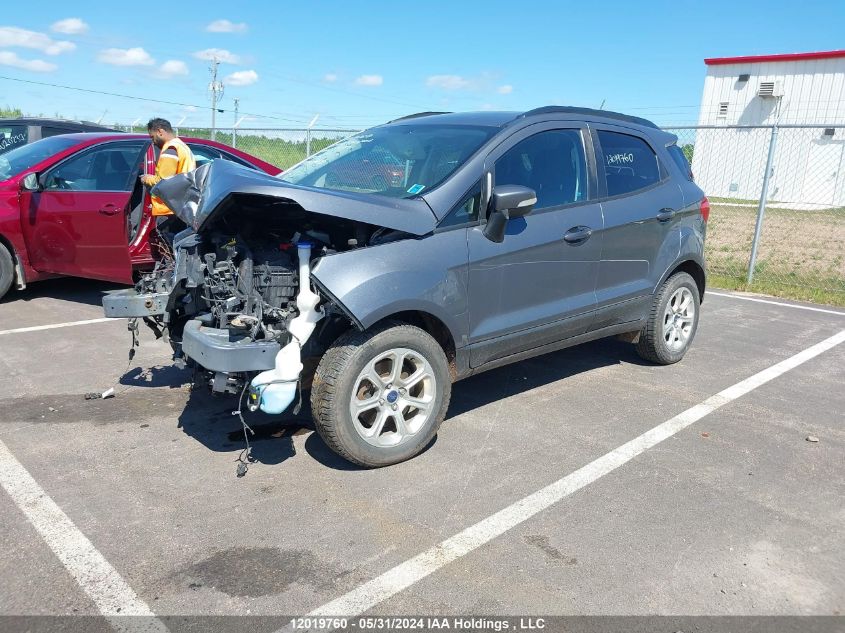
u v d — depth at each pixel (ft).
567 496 11.68
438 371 12.72
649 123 18.38
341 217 11.58
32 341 19.92
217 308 12.25
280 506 11.21
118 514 10.92
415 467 12.63
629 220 16.15
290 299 12.11
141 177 21.44
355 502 11.37
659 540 10.44
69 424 14.29
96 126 37.24
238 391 11.75
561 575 9.57
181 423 14.44
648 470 12.68
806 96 91.76
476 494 11.69
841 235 54.80
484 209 13.28
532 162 14.51
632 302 16.76
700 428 14.65
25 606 8.78
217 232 13.28
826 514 11.28
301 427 14.32
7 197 23.63
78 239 22.80
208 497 11.47
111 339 20.25
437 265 12.48
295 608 8.82
